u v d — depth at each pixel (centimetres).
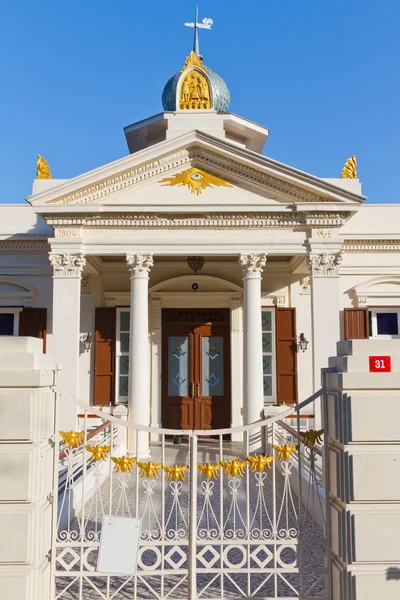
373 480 459
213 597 522
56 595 528
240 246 1345
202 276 1652
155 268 1659
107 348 1596
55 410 531
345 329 1549
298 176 1325
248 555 505
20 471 475
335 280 1325
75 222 1332
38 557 481
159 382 1647
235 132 1916
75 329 1312
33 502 477
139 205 1320
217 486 1005
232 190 1363
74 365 1299
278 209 1330
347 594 461
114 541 502
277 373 1577
